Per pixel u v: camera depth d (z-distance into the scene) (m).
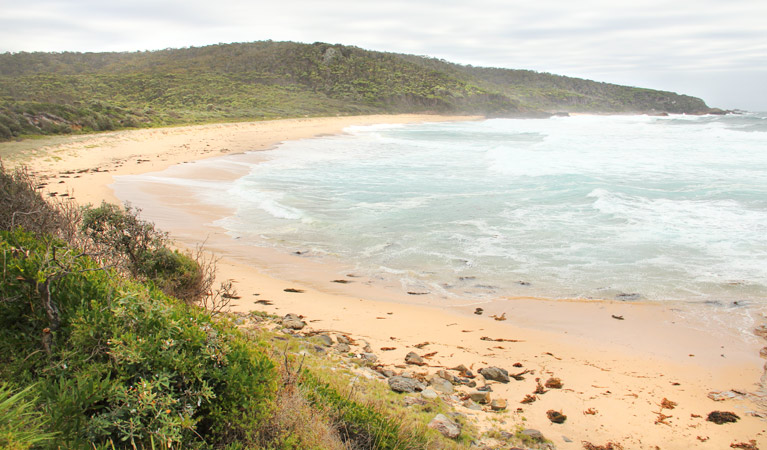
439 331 8.66
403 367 7.11
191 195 19.44
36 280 3.57
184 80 95.56
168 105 77.81
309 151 34.72
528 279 11.14
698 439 5.77
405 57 165.75
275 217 16.38
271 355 4.97
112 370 3.39
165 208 17.23
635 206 16.95
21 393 2.64
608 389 6.89
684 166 25.34
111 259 7.32
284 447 3.52
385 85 109.25
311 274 11.42
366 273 11.55
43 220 7.72
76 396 2.94
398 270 11.73
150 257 7.68
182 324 3.77
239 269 11.56
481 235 14.27
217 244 13.50
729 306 9.66
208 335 3.72
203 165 27.25
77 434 2.82
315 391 4.40
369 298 10.12
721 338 8.53
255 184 21.95
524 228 14.86
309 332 8.08
